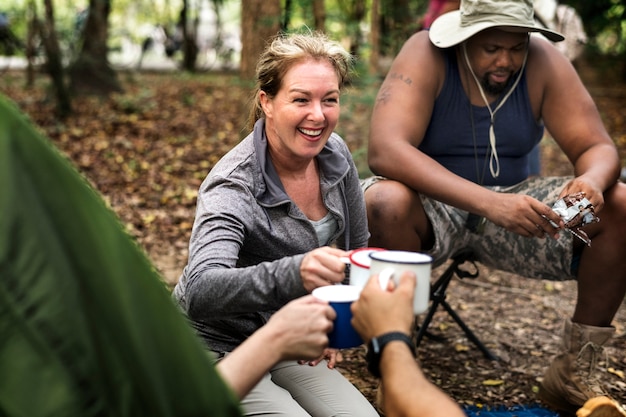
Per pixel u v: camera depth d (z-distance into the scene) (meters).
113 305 1.20
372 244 2.94
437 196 2.85
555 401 3.07
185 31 18.94
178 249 5.26
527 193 3.15
